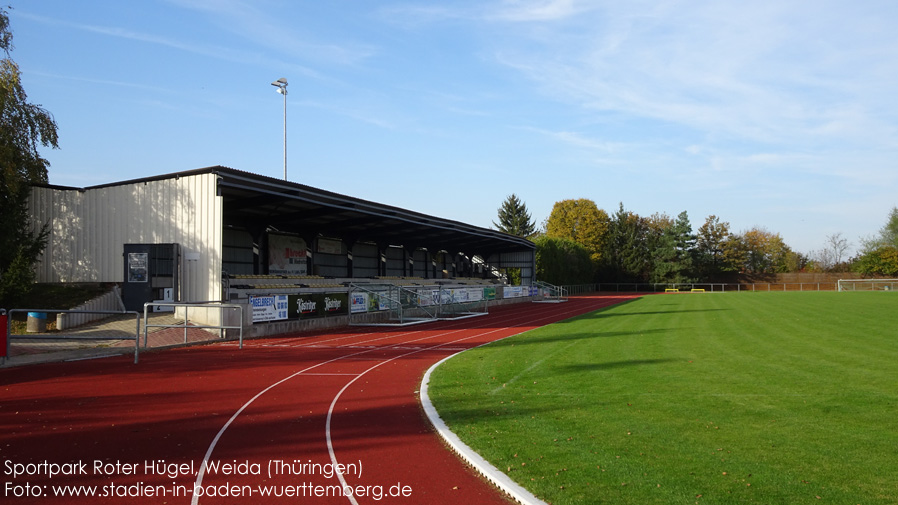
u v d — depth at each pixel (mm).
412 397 11953
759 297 55781
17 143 25359
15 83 24891
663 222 109875
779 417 9820
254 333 24312
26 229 25859
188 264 24859
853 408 10406
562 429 9125
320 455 8023
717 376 13758
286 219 34438
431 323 32875
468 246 63875
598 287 95875
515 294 57156
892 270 87062
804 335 21953
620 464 7398
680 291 89812
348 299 31641
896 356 16547
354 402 11461
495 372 14852
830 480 6832
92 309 23281
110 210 26375
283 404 11242
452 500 6426
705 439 8531
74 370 14984
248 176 25734
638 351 18406
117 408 10773
